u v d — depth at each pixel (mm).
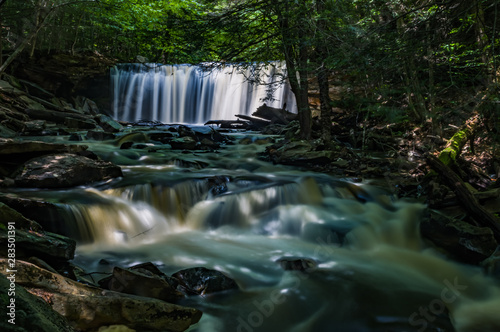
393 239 5910
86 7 15195
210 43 7375
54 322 1912
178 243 5445
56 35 16578
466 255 5133
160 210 6164
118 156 8875
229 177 7387
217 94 18297
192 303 3707
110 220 5418
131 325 2910
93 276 4023
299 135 10742
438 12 4340
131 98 19141
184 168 8211
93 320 2797
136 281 3553
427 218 5797
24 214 4688
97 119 13438
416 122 10523
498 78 6484
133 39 20438
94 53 17578
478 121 8672
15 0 13016
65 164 6211
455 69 7715
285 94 16391
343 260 5168
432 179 7312
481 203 6250
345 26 5121
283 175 8023
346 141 11031
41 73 16250
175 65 19391
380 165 8859
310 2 5758
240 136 12461
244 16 6211
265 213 6496
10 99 13078
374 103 6102
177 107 19172
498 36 4980
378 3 5711
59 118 13305
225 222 6297
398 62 4750
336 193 7223
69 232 4918
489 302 4254
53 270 3453
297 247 5559
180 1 15984
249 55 7668
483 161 8492
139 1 16516
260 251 5309
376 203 6961
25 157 6484
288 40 6363
